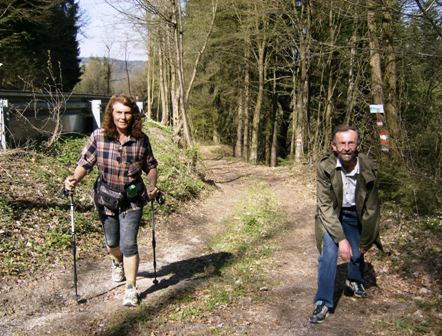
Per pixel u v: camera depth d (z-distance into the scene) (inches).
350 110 629.3
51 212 257.0
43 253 217.5
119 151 171.6
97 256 232.2
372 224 167.3
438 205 325.1
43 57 962.1
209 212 370.9
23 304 175.2
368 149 472.7
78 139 407.8
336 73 812.6
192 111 1196.5
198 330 159.2
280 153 1225.4
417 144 408.5
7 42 705.0
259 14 737.6
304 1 700.0
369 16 417.7
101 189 176.4
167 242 275.6
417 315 171.0
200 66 1017.5
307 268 232.4
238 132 1163.3
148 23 563.8
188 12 824.3
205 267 222.5
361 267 185.2
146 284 202.8
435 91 521.0
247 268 226.8
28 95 363.3
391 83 416.8
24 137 348.5
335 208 168.2
